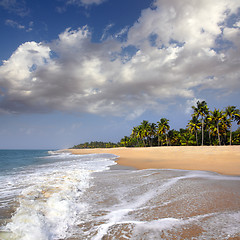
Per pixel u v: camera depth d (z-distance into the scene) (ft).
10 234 10.80
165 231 10.79
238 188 20.13
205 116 180.65
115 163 60.39
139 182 26.84
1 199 19.26
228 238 9.71
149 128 252.62
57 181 28.48
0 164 66.23
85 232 11.26
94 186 24.89
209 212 13.47
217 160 53.83
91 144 633.61
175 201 16.67
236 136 192.65
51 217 13.83
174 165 48.21
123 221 12.67
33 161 80.23
